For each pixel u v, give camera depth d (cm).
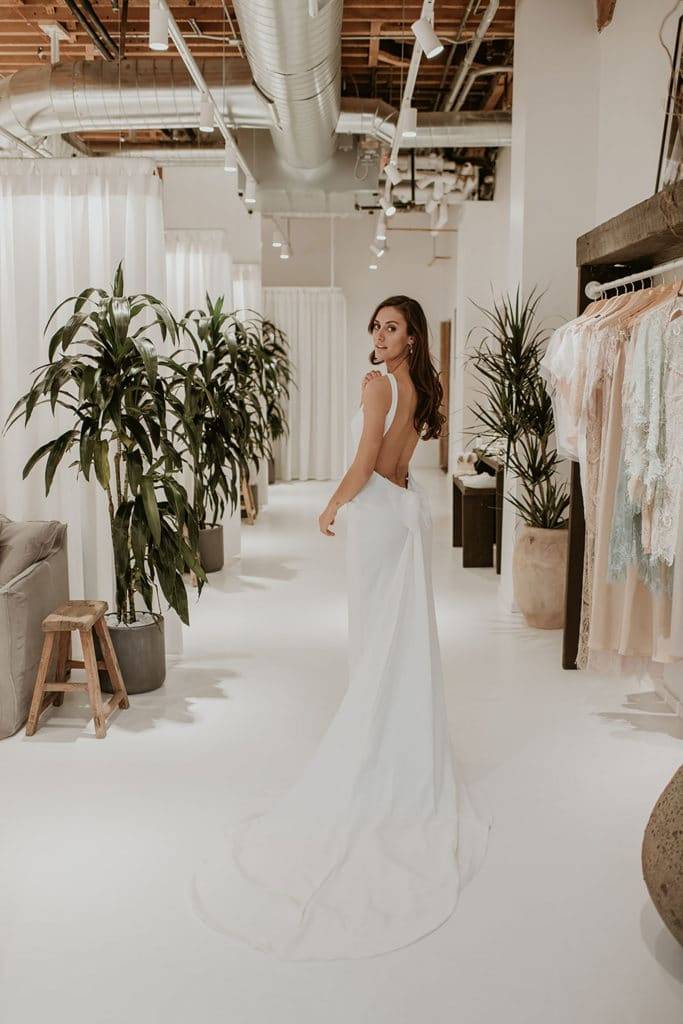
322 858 273
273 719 394
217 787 327
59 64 627
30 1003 212
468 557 723
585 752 361
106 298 402
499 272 936
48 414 453
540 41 541
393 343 318
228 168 650
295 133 654
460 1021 207
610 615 396
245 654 490
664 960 229
